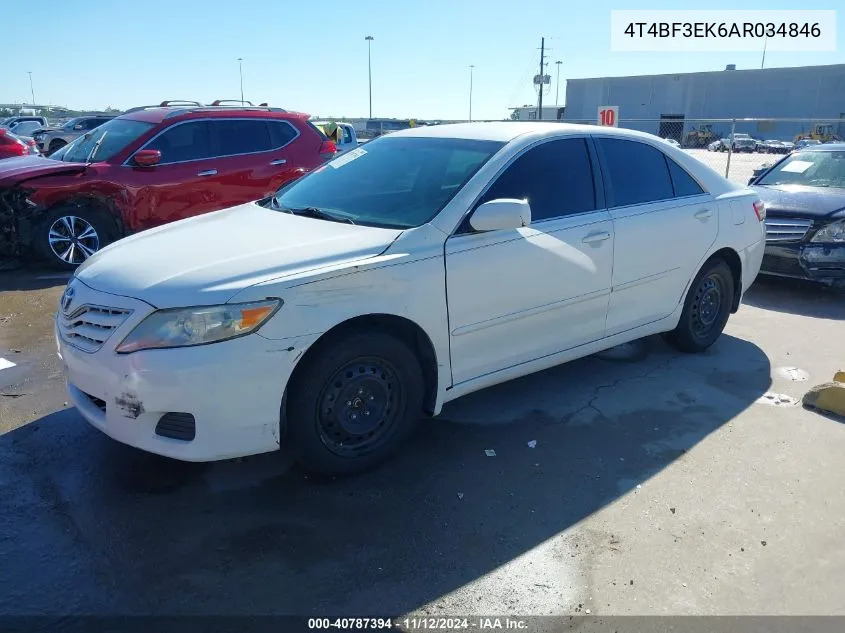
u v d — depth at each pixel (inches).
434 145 169.5
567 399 177.3
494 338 151.7
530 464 144.9
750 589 108.7
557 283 160.2
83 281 132.0
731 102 2237.9
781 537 121.7
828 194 295.7
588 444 153.9
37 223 294.2
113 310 121.2
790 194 301.0
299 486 134.3
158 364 115.0
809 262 279.1
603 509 129.3
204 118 329.1
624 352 213.2
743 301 282.4
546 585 108.4
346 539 118.5
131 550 114.0
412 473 140.2
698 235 195.5
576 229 163.5
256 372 118.0
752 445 154.6
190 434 119.7
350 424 133.7
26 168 297.4
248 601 103.5
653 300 188.7
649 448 152.6
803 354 215.8
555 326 164.1
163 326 116.1
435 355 141.7
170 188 315.6
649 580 110.1
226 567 110.7
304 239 136.5
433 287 137.6
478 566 112.6
